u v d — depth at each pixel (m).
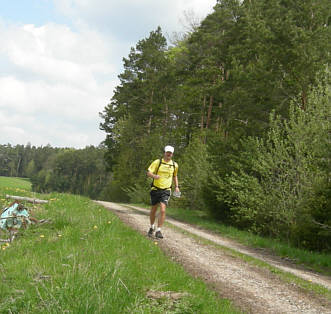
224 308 4.27
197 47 31.88
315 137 13.20
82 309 3.21
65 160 114.06
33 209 9.98
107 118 49.19
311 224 11.93
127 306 3.57
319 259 9.63
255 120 18.53
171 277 5.02
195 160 22.50
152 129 42.84
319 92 13.93
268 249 11.26
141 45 44.12
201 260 6.94
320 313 4.75
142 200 32.12
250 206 15.05
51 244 6.26
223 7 30.08
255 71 19.23
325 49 17.72
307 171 13.10
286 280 6.34
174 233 9.88
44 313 3.24
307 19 18.67
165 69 40.19
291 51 17.36
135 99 44.19
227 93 24.34
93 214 9.95
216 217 18.81
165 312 3.74
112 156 47.69
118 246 6.39
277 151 14.11
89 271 4.33
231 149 18.55
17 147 158.62
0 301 3.60
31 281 4.14
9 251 5.81
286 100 18.28
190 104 34.31
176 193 8.25
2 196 11.31
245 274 6.38
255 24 22.59
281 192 13.66
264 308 4.69
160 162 8.12
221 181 17.44
